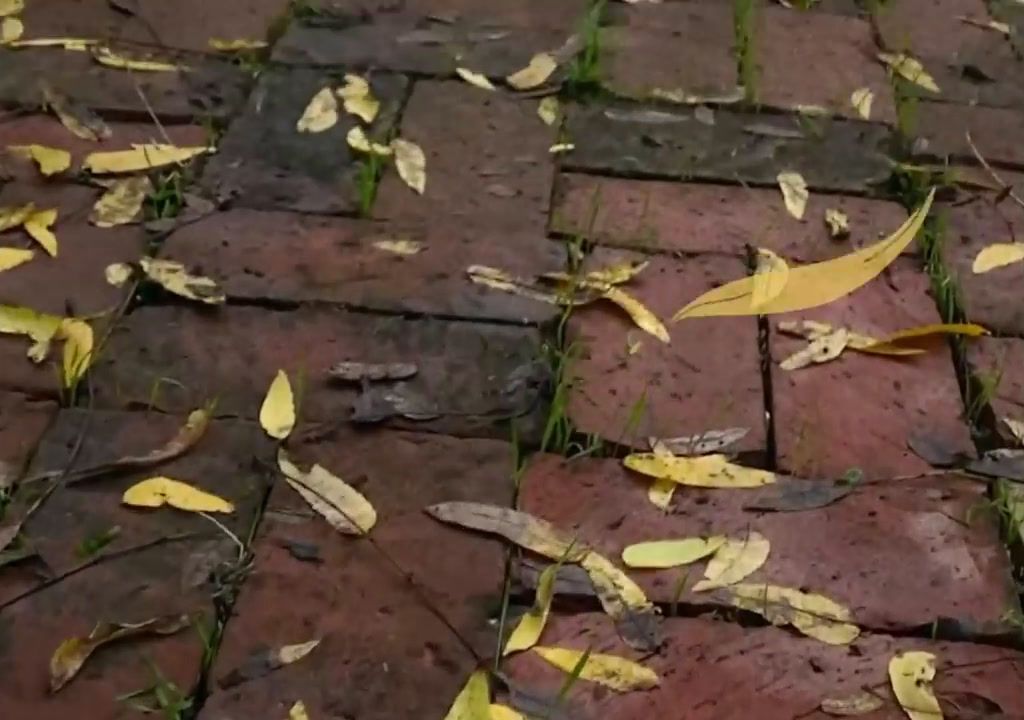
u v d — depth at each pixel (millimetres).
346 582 1182
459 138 1428
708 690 1154
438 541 1199
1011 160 1443
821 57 1521
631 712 1145
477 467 1231
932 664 1166
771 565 1199
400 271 1331
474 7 1542
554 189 1396
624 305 1314
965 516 1227
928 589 1195
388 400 1257
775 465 1247
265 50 1491
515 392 1267
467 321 1304
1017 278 1355
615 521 1214
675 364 1290
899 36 1551
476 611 1175
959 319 1335
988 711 1154
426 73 1478
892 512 1227
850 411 1273
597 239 1362
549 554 1196
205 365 1272
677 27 1537
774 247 1367
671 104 1468
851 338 1308
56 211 1355
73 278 1315
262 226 1354
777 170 1421
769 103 1472
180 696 1139
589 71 1482
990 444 1270
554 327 1306
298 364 1276
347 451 1235
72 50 1475
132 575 1180
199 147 1405
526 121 1446
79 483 1214
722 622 1179
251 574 1182
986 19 1575
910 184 1418
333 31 1510
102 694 1139
